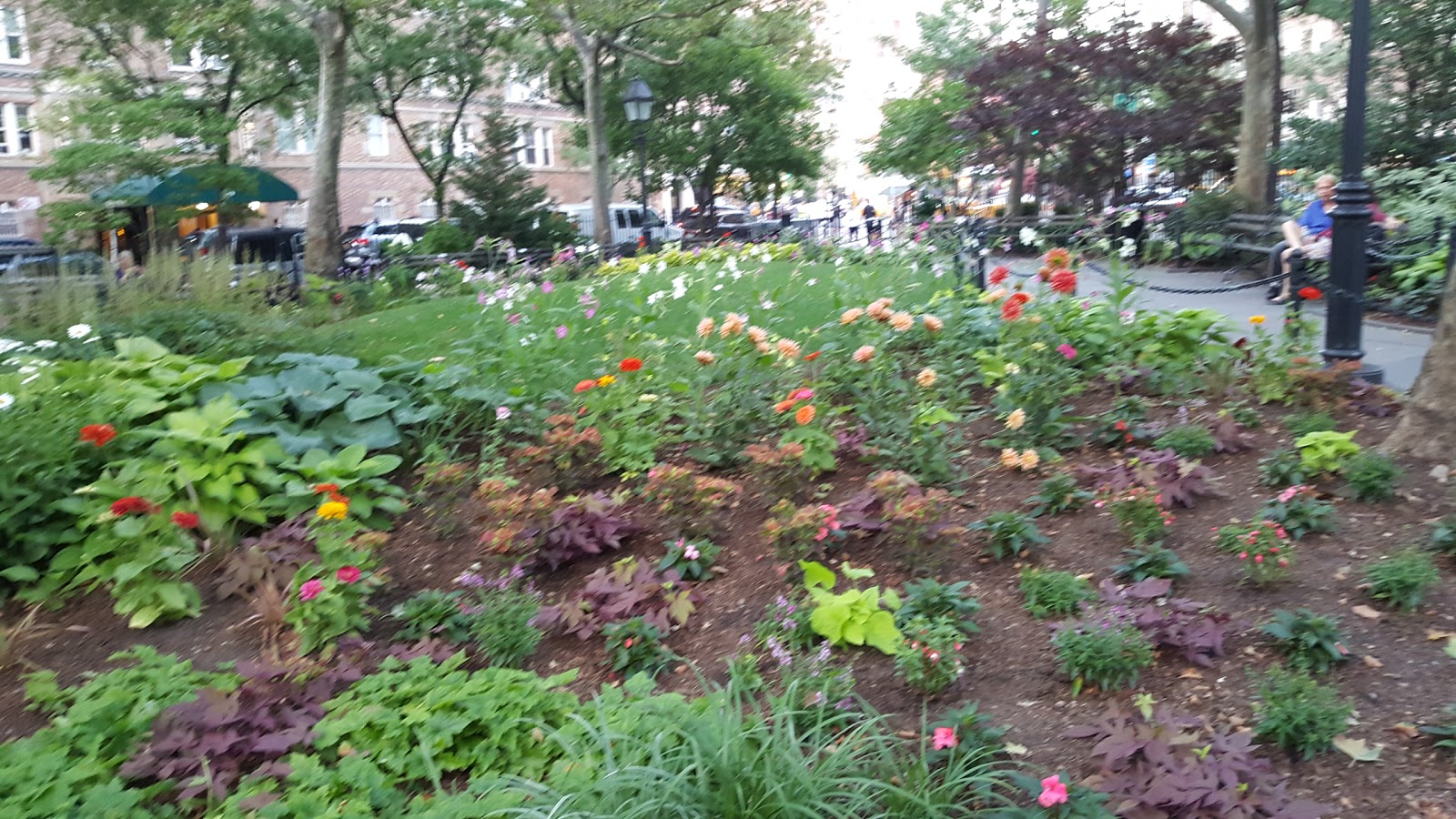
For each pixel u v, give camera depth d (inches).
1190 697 157.9
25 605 202.2
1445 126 840.3
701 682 154.8
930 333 316.5
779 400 258.5
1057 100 1010.1
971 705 152.2
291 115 1140.5
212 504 220.2
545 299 404.5
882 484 206.8
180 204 825.5
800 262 578.9
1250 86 798.5
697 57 1304.1
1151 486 216.2
